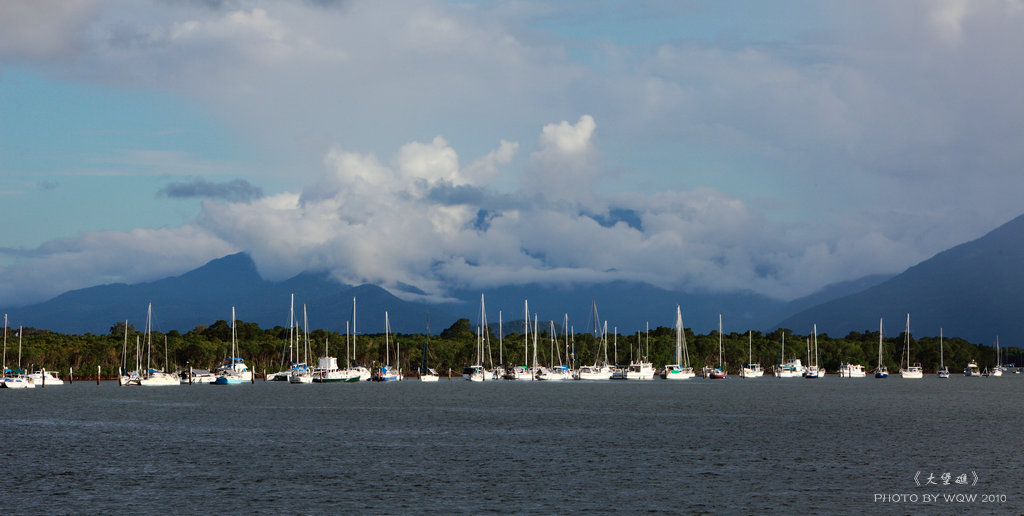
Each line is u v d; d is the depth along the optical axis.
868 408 182.75
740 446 113.44
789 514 74.44
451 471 93.50
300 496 80.88
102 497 80.44
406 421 149.38
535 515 74.00
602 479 88.94
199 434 127.62
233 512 74.81
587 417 157.88
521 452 107.62
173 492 82.62
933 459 101.88
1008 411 174.00
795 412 170.38
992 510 76.06
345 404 193.88
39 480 88.25
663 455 104.94
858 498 80.44
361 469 94.69
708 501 79.00
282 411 171.88
